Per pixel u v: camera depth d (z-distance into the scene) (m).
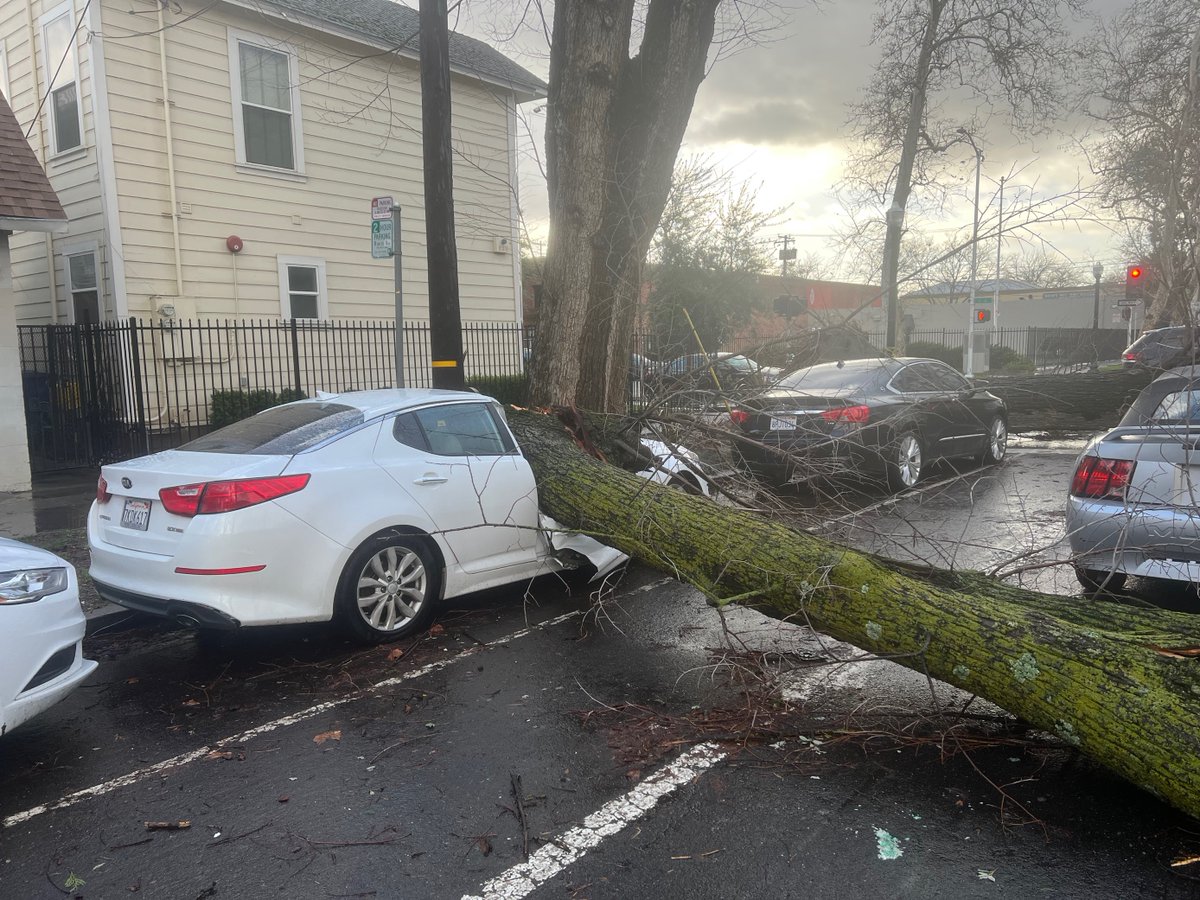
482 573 5.74
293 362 13.26
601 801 3.47
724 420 7.03
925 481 10.64
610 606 6.08
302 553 4.83
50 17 12.44
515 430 6.80
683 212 22.16
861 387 9.65
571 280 7.83
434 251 7.68
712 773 3.68
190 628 5.75
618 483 5.73
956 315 42.50
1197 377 5.68
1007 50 20.47
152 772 3.81
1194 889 2.82
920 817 3.29
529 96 18.03
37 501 9.21
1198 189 10.13
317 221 14.62
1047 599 4.28
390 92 15.58
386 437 5.35
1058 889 2.84
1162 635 3.78
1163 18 17.55
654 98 7.95
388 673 4.88
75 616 3.93
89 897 2.92
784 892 2.87
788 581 4.36
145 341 12.34
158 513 4.80
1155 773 3.08
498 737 4.06
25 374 12.76
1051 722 3.41
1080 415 14.84
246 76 13.55
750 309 24.38
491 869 3.03
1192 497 4.64
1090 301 43.72
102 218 12.16
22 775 3.81
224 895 2.91
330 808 3.46
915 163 24.22
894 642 3.93
